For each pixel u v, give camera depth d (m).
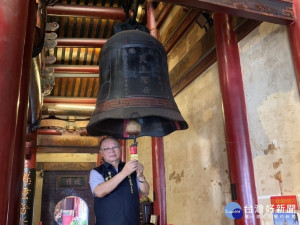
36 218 13.75
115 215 3.19
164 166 7.22
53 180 14.51
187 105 6.40
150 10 8.04
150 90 2.98
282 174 3.72
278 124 3.85
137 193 3.40
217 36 4.91
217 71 5.36
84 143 14.14
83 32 10.93
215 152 5.25
